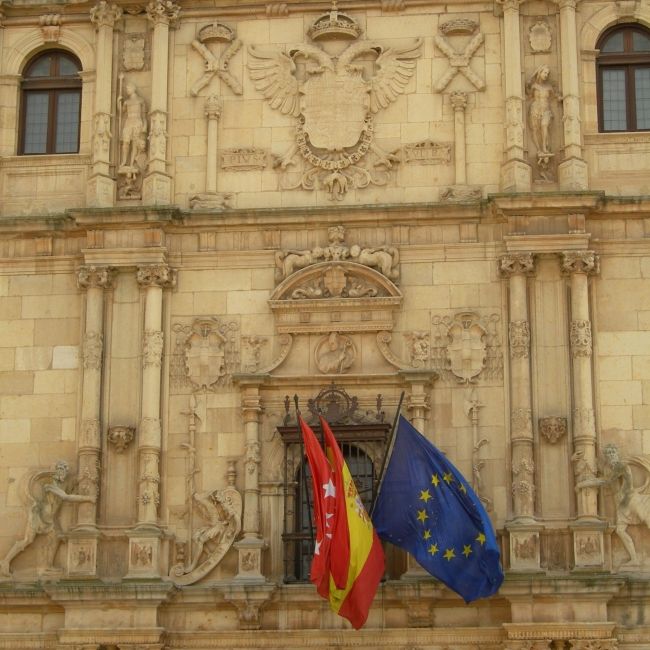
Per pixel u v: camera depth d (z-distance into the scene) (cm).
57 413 3881
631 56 4028
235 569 3744
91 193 3984
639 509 3688
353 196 3966
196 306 3916
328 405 3816
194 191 3997
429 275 3884
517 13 4006
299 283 3900
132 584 3662
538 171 3925
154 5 4069
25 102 4147
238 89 4047
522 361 3778
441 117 3994
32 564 3791
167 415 3853
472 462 3762
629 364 3800
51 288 3962
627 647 3606
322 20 4075
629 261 3862
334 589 3541
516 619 3603
